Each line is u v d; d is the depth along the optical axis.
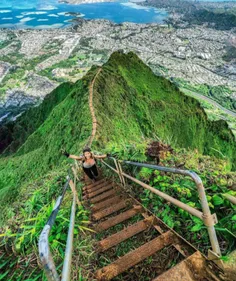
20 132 66.06
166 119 43.19
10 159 45.97
